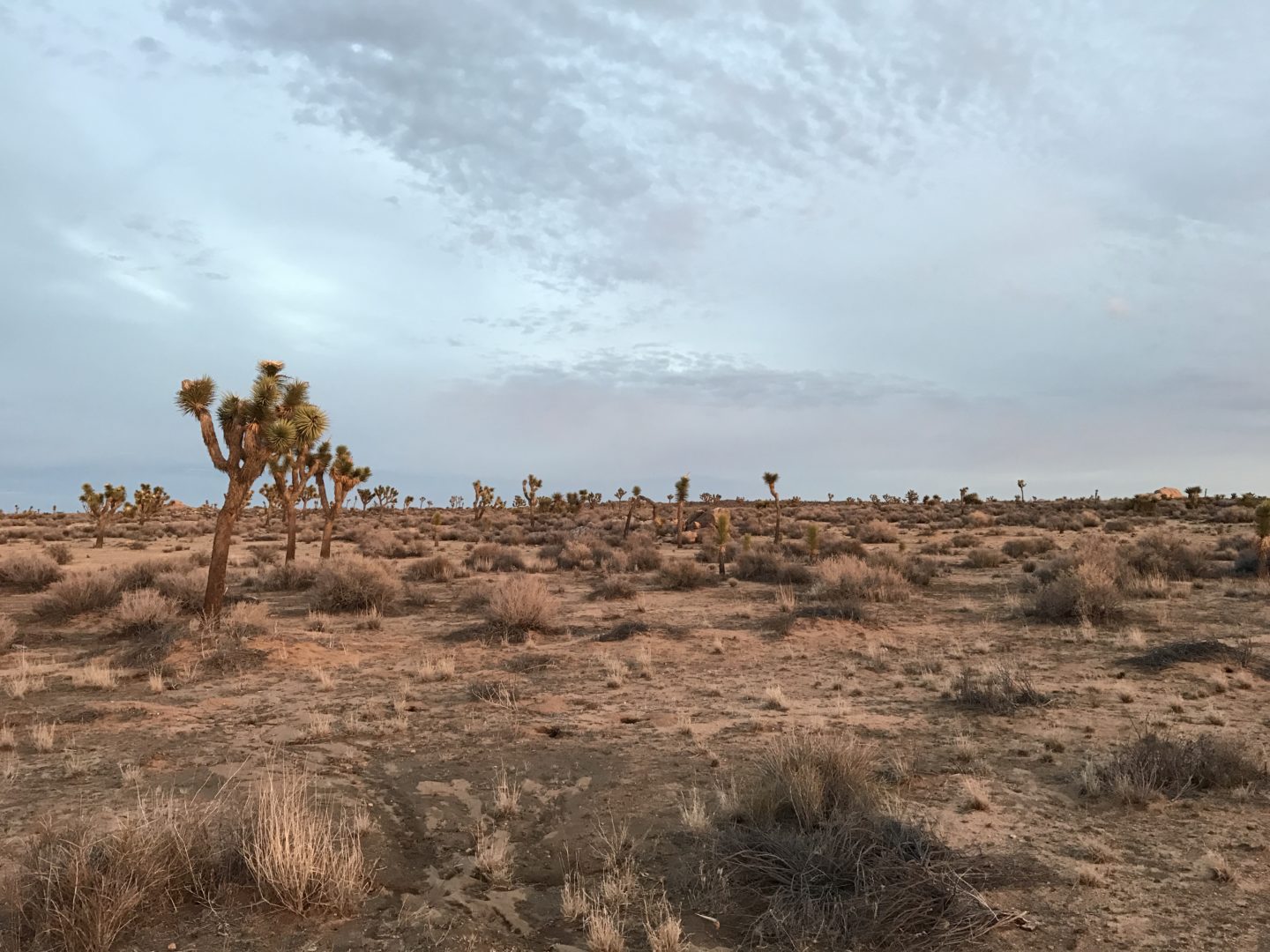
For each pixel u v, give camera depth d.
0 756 8.72
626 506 103.56
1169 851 6.16
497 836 6.71
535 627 17.78
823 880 5.48
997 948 4.74
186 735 9.69
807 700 11.66
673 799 7.52
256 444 17.84
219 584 17.75
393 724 10.16
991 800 7.32
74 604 20.59
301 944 4.80
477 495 72.88
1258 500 53.66
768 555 31.41
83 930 4.58
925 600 22.58
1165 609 19.28
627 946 4.91
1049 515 64.88
